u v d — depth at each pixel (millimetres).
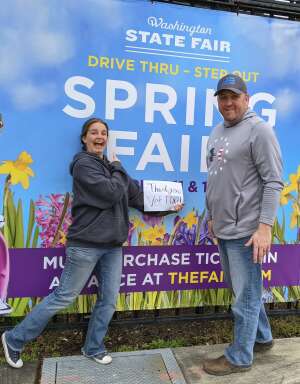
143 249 3199
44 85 2893
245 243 2633
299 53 3287
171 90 3098
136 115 3061
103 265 2826
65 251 3047
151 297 3264
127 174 2852
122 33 2969
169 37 3053
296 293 3535
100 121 2758
